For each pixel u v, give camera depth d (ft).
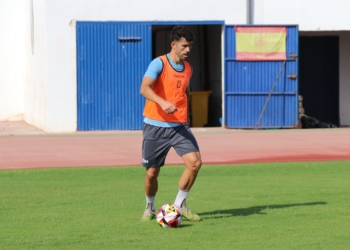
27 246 56.44
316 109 199.93
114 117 172.14
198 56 203.21
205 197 81.10
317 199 79.25
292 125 177.88
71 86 169.58
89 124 171.01
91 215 70.23
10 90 208.23
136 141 149.28
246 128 176.35
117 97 172.04
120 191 86.63
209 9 174.40
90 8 169.58
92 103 171.01
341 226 63.87
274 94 176.65
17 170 106.63
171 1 172.96
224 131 171.32
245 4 175.42
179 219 62.95
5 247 56.08
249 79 175.83
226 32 174.70
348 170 105.40
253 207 74.08
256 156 123.54
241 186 90.17
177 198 65.67
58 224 65.67
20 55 208.44
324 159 118.73
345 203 76.43
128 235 60.29
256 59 175.52
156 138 63.72
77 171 105.60
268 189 87.20
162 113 63.26
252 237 59.16
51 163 115.55
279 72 176.55
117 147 138.10
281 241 57.57
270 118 177.06
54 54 168.25
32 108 192.24
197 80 203.51
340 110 200.23
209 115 198.80
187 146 63.62
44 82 171.63
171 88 63.00
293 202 77.20
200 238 58.85
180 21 173.37
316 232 61.21
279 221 66.23
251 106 176.45
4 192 86.12
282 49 176.35
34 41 187.52
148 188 66.28
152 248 55.36
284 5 177.06
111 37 171.01
